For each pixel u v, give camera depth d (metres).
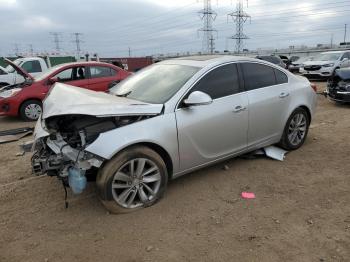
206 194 4.33
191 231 3.55
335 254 3.15
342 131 7.11
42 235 3.56
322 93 12.54
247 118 4.85
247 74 5.00
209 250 3.25
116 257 3.19
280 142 5.66
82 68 10.18
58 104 4.06
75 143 3.87
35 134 4.19
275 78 5.41
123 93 4.76
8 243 3.44
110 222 3.74
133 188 3.89
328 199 4.16
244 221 3.72
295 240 3.37
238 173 4.94
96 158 3.65
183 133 4.17
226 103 4.61
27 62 14.08
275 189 4.45
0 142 7.08
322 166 5.17
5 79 13.23
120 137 3.71
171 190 4.44
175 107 4.16
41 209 4.09
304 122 5.91
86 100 4.01
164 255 3.19
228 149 4.77
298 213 3.85
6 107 9.65
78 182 3.62
